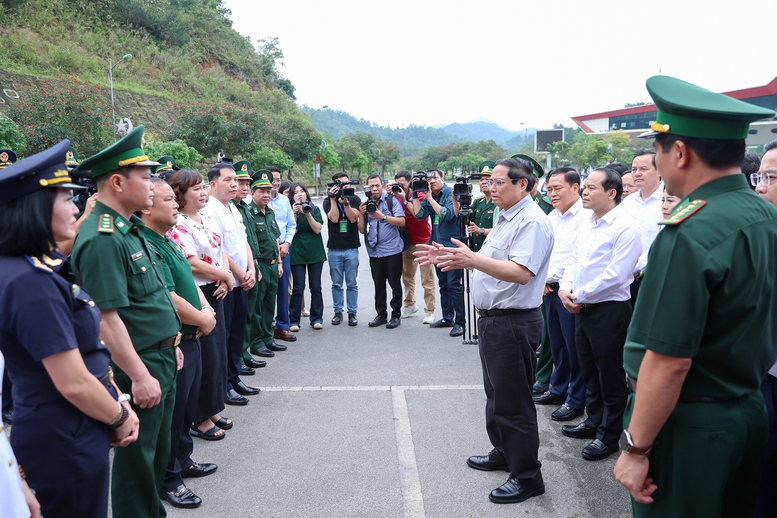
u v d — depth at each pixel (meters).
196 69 37.84
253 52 47.91
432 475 3.23
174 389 2.67
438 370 4.99
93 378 1.83
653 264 1.66
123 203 2.41
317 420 3.99
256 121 25.88
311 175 41.38
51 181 1.77
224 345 3.80
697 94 1.73
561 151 50.97
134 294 2.41
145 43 35.00
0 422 1.51
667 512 1.73
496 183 2.86
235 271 4.27
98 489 1.93
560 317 4.05
